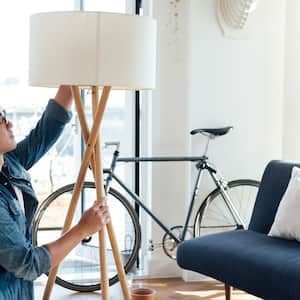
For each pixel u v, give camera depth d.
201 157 3.68
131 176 3.94
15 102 3.92
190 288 3.68
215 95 3.81
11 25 3.84
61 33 1.86
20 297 1.97
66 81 1.87
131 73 1.90
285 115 3.83
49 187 4.12
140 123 3.93
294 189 3.00
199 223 3.81
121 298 3.47
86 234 1.97
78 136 3.96
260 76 3.87
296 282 2.44
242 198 3.91
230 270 2.75
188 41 3.78
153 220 3.85
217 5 3.75
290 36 3.77
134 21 1.90
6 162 2.04
